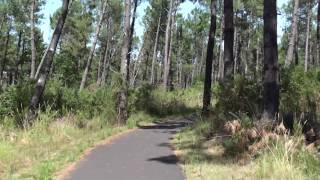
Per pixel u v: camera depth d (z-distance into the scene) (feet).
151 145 52.34
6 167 36.17
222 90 54.60
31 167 37.11
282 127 39.42
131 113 82.99
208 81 80.38
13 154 39.37
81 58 222.48
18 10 185.98
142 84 105.70
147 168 38.52
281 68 56.29
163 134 63.62
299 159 34.73
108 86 81.00
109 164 40.04
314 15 200.54
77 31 206.69
